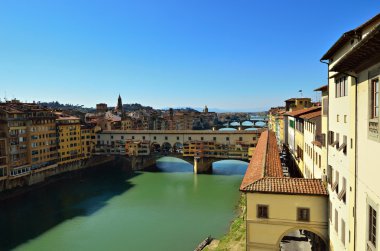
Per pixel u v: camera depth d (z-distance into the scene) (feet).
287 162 263.29
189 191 313.32
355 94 65.16
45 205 272.31
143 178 376.27
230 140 422.00
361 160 61.26
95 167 458.91
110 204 273.95
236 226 187.62
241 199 271.08
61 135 389.80
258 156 165.37
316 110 167.84
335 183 86.48
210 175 387.96
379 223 50.65
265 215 105.50
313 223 102.12
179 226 220.02
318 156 126.00
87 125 455.22
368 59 53.11
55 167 376.89
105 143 463.83
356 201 64.90
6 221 233.14
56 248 187.52
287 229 103.91
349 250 70.23
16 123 317.01
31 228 219.20
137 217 239.50
